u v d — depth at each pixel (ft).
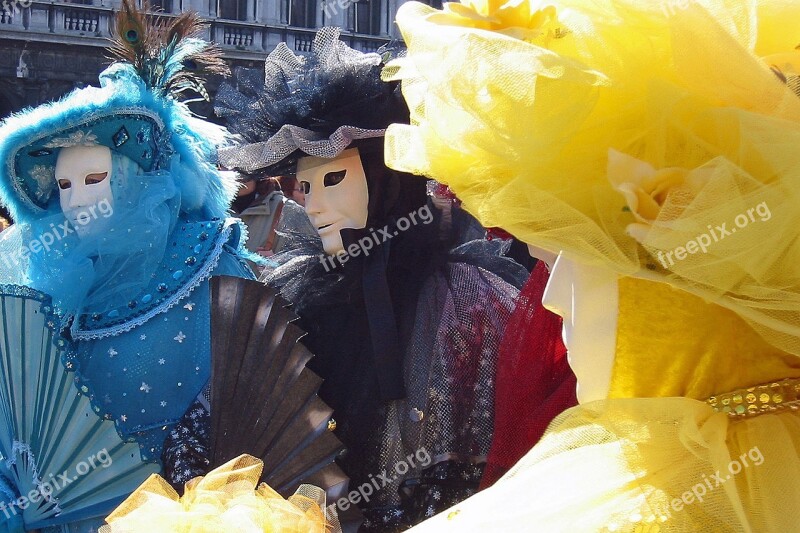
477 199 3.37
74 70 49.14
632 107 3.10
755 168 2.96
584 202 3.15
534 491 3.33
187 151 8.46
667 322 3.21
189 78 8.51
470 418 6.27
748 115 2.90
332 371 6.77
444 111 3.38
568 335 3.53
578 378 3.50
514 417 5.75
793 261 2.92
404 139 3.78
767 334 3.04
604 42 3.15
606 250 3.07
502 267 7.10
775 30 3.23
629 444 3.24
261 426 6.28
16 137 7.86
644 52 3.12
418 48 3.39
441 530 3.43
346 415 6.59
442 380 6.32
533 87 3.08
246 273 8.27
